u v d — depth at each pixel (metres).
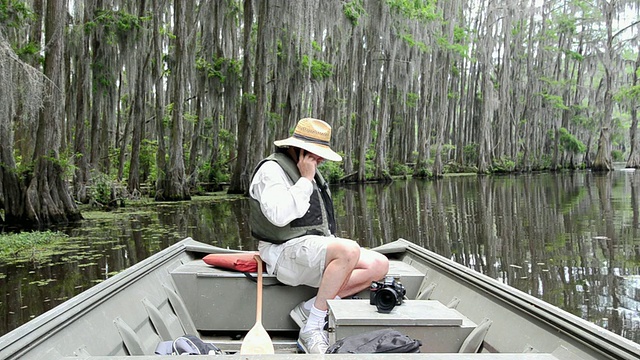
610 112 51.78
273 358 1.86
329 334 3.14
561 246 11.82
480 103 57.69
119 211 19.62
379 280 3.77
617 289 8.02
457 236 13.35
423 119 45.91
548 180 39.59
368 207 20.58
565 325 2.35
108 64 25.34
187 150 33.06
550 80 55.09
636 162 55.91
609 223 15.34
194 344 2.95
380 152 41.00
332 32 36.75
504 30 53.78
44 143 15.86
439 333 2.86
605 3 50.25
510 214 17.92
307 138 3.58
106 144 27.47
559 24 55.28
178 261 4.52
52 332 2.37
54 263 10.05
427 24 41.72
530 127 56.47
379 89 41.66
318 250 3.46
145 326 3.33
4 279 8.85
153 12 25.67
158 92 25.56
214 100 29.83
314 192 3.79
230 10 29.88
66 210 16.34
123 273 3.49
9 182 15.55
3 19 14.65
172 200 24.14
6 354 1.97
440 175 46.16
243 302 4.04
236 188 28.22
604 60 51.59
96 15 23.42
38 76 14.16
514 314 2.87
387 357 1.88
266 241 3.73
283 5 25.92
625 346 1.93
